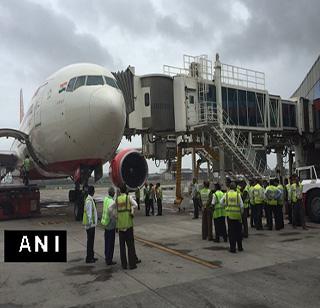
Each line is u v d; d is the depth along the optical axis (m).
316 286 6.26
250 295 5.85
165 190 46.59
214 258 8.54
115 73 21.75
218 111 22.55
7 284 6.95
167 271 7.46
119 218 7.79
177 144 23.28
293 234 11.83
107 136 14.41
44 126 16.34
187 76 22.02
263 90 25.80
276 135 29.56
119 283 6.72
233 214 9.11
